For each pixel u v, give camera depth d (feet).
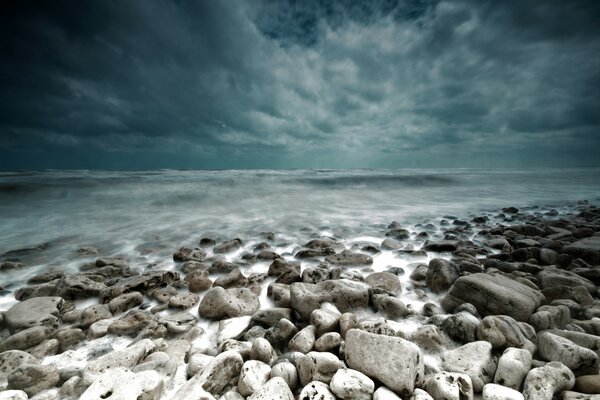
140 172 111.14
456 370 9.26
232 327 12.20
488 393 8.17
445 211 46.42
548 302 14.38
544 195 67.36
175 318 13.07
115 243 28.55
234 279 16.93
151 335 12.04
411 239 28.76
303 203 53.21
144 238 30.22
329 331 11.41
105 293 15.61
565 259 19.86
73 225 35.06
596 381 8.40
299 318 13.35
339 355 10.18
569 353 9.25
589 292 15.07
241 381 8.68
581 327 11.75
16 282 18.89
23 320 12.72
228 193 60.08
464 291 13.70
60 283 16.81
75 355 11.03
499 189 78.38
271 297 15.42
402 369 8.37
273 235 29.86
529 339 10.55
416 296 15.44
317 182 80.12
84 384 9.08
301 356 9.78
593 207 50.01
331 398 8.04
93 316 13.51
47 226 34.35
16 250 25.54
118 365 9.77
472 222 37.58
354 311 13.52
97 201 48.62
